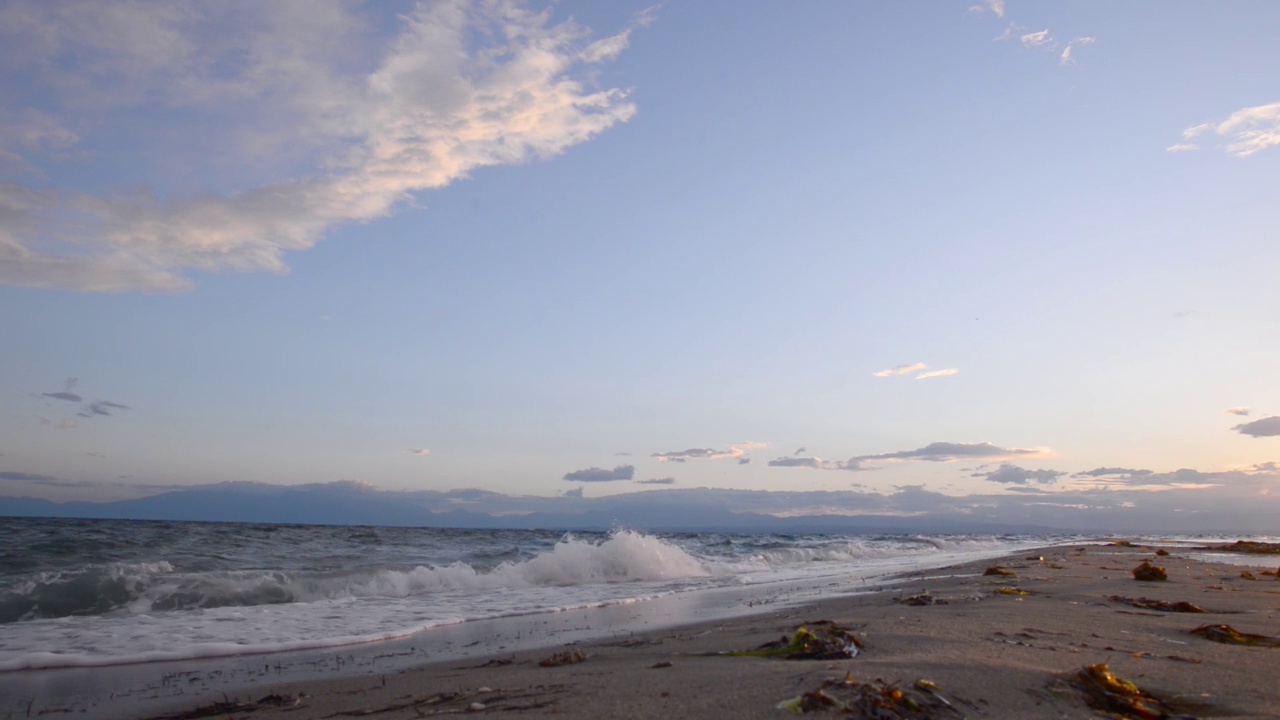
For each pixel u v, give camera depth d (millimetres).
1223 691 4863
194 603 12812
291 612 12219
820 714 4270
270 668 7961
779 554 28812
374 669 7668
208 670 7914
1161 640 6852
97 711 6168
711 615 11648
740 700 4652
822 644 6344
